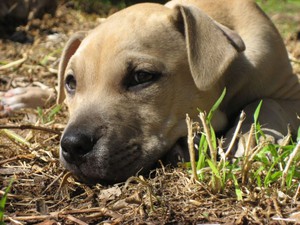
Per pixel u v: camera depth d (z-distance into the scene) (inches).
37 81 39.0
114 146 24.1
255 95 28.4
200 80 25.0
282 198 22.5
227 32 25.9
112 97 24.9
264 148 23.6
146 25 25.7
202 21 25.5
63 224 21.9
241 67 27.8
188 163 24.1
